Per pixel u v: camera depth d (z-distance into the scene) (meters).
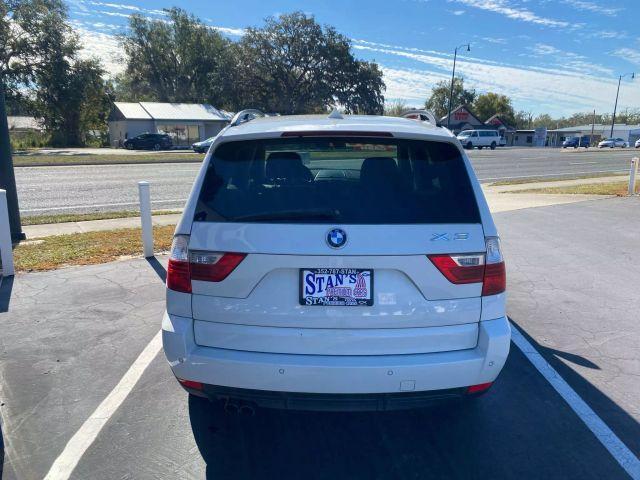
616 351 4.49
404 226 2.68
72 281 6.25
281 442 3.17
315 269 2.64
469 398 2.88
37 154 38.34
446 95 103.50
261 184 2.82
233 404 2.90
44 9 49.25
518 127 125.19
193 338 2.81
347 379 2.65
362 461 3.00
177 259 2.80
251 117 3.95
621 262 7.45
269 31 58.41
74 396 3.66
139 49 70.62
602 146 73.00
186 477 2.83
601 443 3.17
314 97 59.91
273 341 2.71
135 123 54.25
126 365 4.12
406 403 2.75
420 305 2.69
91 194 15.09
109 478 2.82
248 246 2.67
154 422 3.35
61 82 51.09
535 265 7.28
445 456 3.04
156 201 13.72
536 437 3.23
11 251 6.43
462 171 2.89
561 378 3.99
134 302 5.54
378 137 2.89
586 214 11.65
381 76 61.78
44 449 3.06
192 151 44.84
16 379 3.88
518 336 4.80
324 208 2.71
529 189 16.98
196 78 71.06
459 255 2.70
